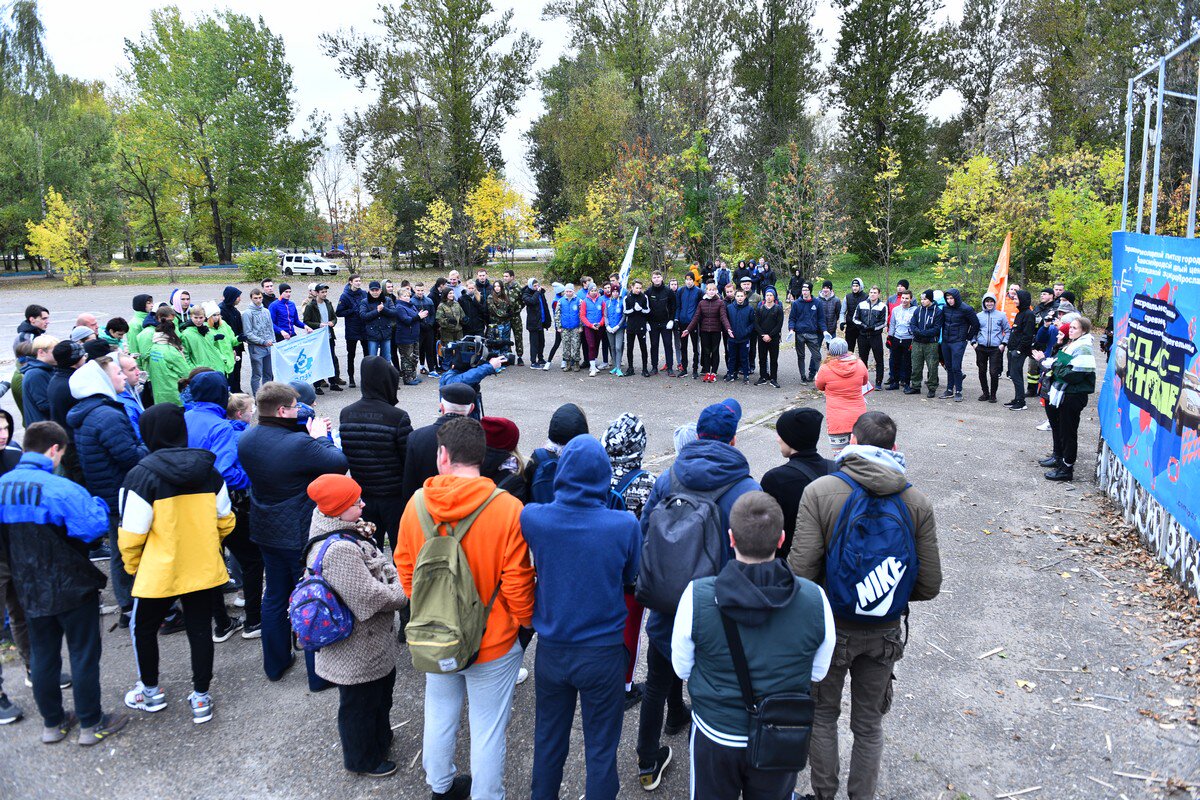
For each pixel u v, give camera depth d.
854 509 3.13
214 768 3.87
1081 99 28.00
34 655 4.01
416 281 39.94
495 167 41.94
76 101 49.53
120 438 5.16
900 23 35.66
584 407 11.92
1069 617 5.33
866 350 13.43
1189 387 5.56
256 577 5.16
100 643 4.10
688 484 3.47
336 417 11.39
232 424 5.18
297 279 43.47
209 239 57.78
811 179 27.48
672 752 3.98
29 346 7.10
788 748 2.53
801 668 2.58
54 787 3.73
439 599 3.08
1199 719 4.12
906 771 3.80
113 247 49.78
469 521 3.11
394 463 4.90
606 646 3.07
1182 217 18.64
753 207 34.81
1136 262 7.10
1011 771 3.79
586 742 3.20
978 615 5.39
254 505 4.49
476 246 40.22
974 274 26.88
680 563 3.22
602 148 36.53
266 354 12.27
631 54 37.31
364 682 3.65
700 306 13.84
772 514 2.66
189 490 4.06
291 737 4.13
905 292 12.81
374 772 3.79
